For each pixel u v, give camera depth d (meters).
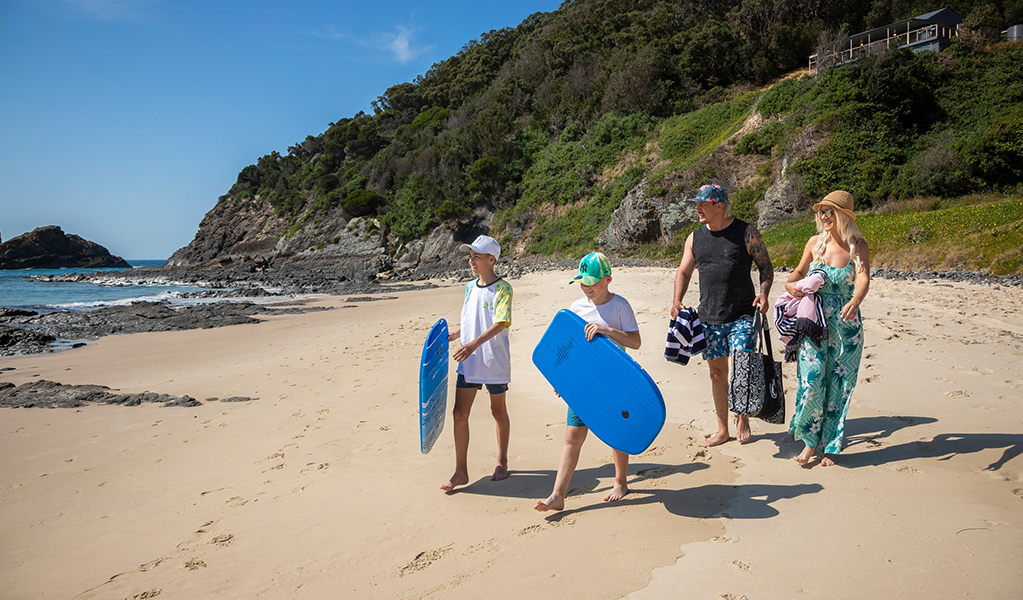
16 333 14.27
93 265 103.25
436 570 2.56
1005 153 22.08
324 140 75.31
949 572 2.17
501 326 3.40
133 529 3.30
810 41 38.44
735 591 2.17
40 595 2.62
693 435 4.19
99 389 7.79
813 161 26.50
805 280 3.46
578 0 74.12
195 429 5.53
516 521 3.01
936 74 27.38
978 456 3.28
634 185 35.75
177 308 21.00
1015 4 35.62
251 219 71.12
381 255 49.00
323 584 2.53
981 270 14.19
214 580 2.64
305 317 17.94
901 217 19.72
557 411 5.20
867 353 6.04
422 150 56.41
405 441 4.61
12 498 3.95
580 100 45.75
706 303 3.89
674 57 41.84
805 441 3.43
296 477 3.98
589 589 2.28
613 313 3.14
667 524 2.80
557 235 38.50
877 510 2.75
